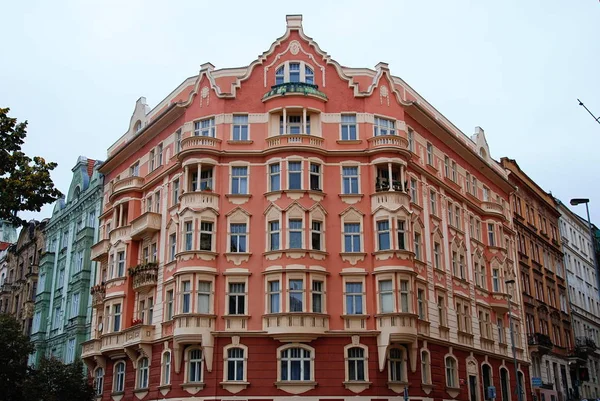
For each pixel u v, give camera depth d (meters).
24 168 31.44
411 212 45.34
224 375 40.97
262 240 43.62
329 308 42.41
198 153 44.97
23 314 70.44
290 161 44.34
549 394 64.31
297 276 41.91
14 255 81.12
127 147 55.69
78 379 48.66
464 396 48.16
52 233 70.81
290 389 40.47
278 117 45.97
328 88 47.22
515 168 70.50
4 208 30.52
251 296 42.50
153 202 50.47
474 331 52.28
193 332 41.25
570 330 76.75
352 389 40.78
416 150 49.62
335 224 44.19
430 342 45.31
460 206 55.06
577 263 86.81
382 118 47.16
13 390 47.22
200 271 42.50
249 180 44.91
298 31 48.34
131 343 46.56
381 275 42.84
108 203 58.72
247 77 47.25
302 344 41.28
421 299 45.16
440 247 49.62
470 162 58.97
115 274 50.91
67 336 60.09
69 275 63.22
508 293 56.53
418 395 42.44
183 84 50.97
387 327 41.66
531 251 69.88
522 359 59.50
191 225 43.75
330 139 45.97
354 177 45.41
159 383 43.97
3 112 31.67
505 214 65.00
